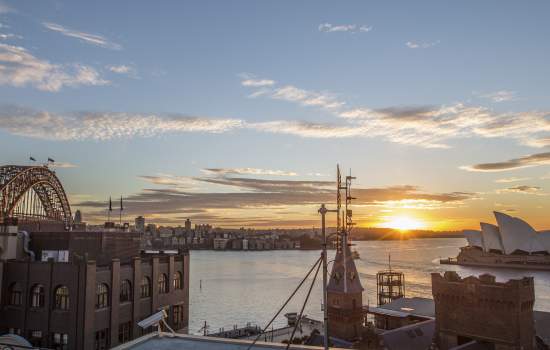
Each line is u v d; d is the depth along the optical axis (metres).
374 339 61.72
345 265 69.88
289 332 93.44
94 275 57.38
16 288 59.94
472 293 50.84
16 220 65.81
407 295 192.38
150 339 28.34
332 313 69.56
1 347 42.06
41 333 57.44
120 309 62.00
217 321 159.75
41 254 68.50
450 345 52.69
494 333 48.97
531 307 49.50
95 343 57.22
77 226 95.31
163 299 71.62
